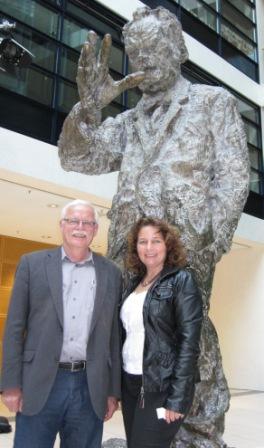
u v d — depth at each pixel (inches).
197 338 78.6
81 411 81.7
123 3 386.6
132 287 91.3
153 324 80.9
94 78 105.3
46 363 79.9
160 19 117.6
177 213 109.3
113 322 86.6
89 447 82.0
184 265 86.8
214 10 490.9
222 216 111.3
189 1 461.4
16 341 80.7
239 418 261.9
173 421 77.2
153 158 115.7
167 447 77.3
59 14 359.3
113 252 114.4
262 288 471.8
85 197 324.5
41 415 80.2
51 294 82.1
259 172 501.0
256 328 468.1
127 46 118.5
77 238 84.9
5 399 79.9
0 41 225.9
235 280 491.8
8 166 277.6
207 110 117.9
